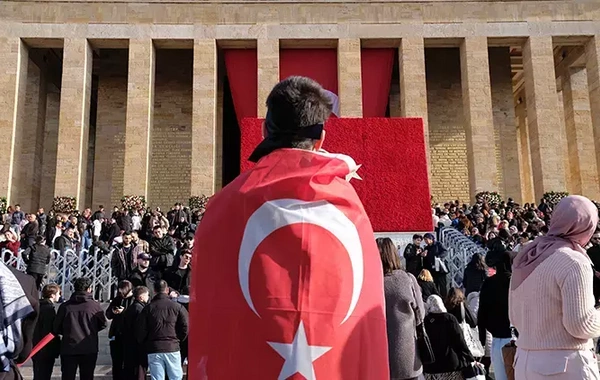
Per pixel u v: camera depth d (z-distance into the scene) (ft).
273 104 9.63
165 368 30.63
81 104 104.06
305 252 8.69
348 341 8.61
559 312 13.44
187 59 120.88
